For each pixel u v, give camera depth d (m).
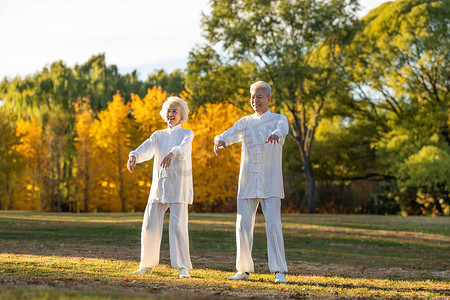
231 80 33.44
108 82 46.00
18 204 44.09
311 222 21.06
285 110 34.50
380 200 41.56
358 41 34.22
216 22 32.84
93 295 3.39
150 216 5.98
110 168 39.06
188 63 33.75
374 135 40.62
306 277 6.60
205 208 39.47
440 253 12.02
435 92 38.06
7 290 3.55
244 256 5.88
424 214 38.25
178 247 5.86
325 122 42.75
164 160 5.77
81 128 40.44
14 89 46.03
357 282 6.22
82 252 8.70
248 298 3.97
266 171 5.82
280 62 31.19
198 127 35.78
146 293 3.87
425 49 36.19
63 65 48.00
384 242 14.15
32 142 44.69
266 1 32.22
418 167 33.34
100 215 24.61
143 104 39.19
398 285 6.12
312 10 32.09
